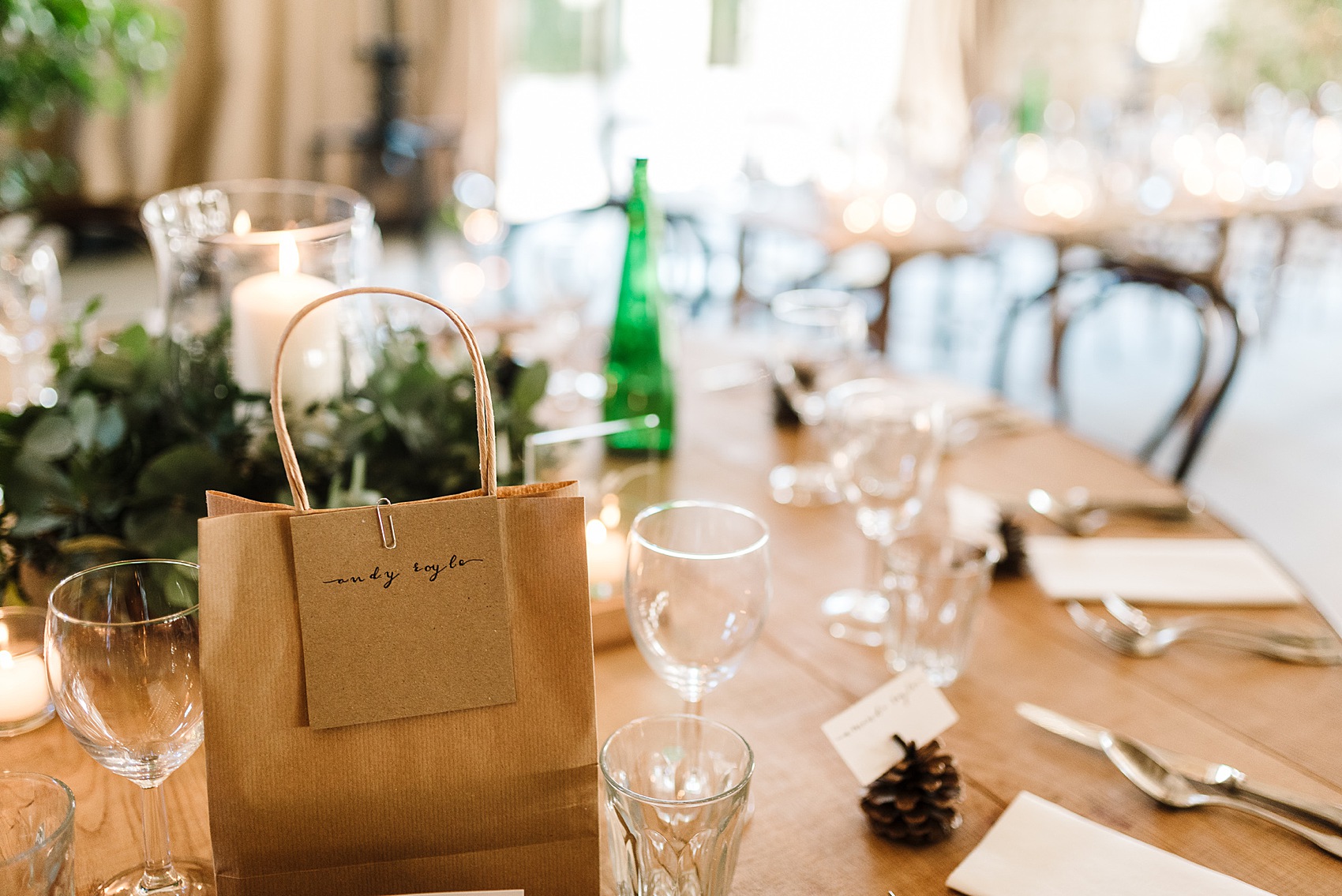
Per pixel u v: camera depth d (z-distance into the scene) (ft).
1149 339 16.17
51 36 7.04
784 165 16.52
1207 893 2.24
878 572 3.63
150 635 2.00
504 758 2.08
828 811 2.54
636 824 1.92
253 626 1.95
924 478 3.46
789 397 4.98
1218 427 13.05
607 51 19.13
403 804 2.05
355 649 1.99
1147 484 4.46
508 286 9.75
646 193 4.37
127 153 14.42
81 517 3.09
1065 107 19.06
